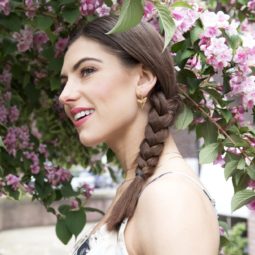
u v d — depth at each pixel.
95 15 2.20
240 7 2.73
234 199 1.91
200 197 1.31
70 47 1.57
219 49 1.91
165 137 1.49
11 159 2.56
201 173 5.59
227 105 2.02
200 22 1.95
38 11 2.36
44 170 2.61
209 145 1.97
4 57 2.81
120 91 1.51
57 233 2.51
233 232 6.31
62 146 3.72
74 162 3.87
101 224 1.61
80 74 1.54
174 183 1.32
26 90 3.04
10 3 2.33
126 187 1.58
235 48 1.96
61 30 2.41
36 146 2.75
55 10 2.31
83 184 2.74
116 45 1.49
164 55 1.53
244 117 2.18
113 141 1.58
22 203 13.62
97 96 1.50
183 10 1.92
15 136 2.58
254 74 2.05
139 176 1.41
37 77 2.98
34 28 2.56
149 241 1.27
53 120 3.54
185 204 1.27
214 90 2.02
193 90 1.99
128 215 1.35
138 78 1.52
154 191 1.31
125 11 1.26
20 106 3.09
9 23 2.37
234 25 1.96
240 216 6.34
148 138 1.48
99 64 1.50
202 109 2.03
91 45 1.52
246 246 6.20
